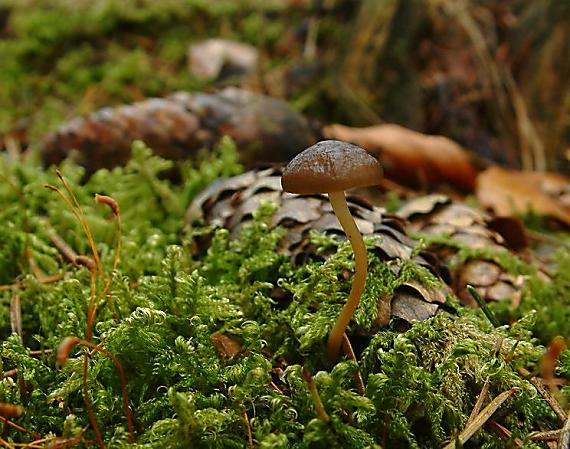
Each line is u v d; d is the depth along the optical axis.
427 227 0.43
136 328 0.36
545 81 0.54
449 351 0.36
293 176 0.35
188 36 0.60
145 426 0.36
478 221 0.43
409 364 0.36
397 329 0.37
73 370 0.36
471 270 0.41
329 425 0.34
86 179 0.46
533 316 0.37
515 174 0.51
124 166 0.46
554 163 0.53
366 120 0.54
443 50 0.54
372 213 0.40
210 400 0.36
